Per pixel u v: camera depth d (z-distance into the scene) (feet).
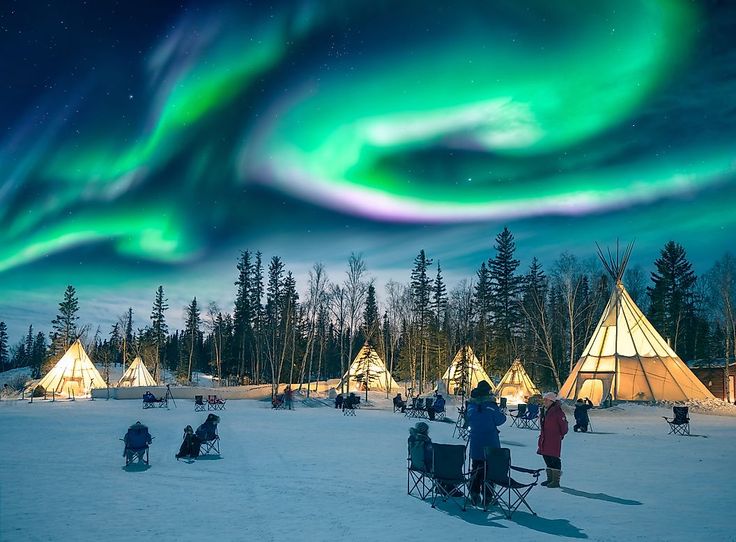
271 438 62.44
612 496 32.63
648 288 233.96
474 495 29.94
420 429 33.01
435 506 29.55
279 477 37.70
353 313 175.73
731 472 41.63
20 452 50.08
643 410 111.34
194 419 89.86
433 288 257.75
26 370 353.92
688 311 222.28
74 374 170.71
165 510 28.07
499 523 25.99
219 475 38.52
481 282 237.45
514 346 216.33
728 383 162.30
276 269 258.57
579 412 77.36
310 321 193.06
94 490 33.32
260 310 262.06
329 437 63.82
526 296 222.69
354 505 29.45
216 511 27.89
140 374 189.88
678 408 74.59
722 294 173.37
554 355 199.00
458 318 194.59
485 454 28.89
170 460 45.52
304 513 27.53
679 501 31.19
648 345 128.06
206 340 334.65
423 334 229.25
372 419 96.22
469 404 31.48
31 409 115.44
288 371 230.07
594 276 192.65
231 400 160.35
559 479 35.91
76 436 63.52
